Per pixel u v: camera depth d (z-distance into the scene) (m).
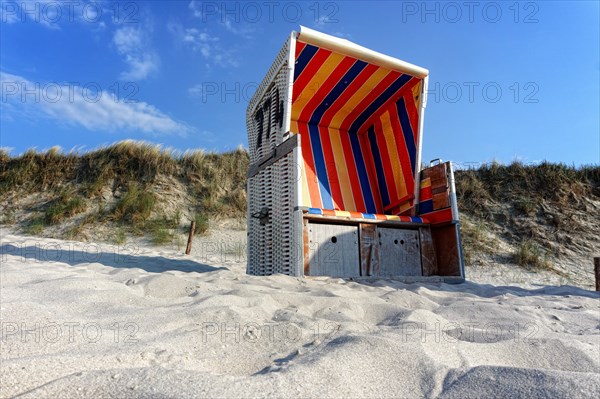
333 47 4.93
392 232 5.14
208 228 10.33
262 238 5.23
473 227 10.57
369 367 1.34
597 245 9.97
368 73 5.54
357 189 6.36
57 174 12.20
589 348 1.76
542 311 2.74
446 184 5.21
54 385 1.02
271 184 5.09
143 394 1.01
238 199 11.72
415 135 5.72
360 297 2.96
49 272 3.16
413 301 2.88
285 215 4.64
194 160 12.96
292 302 2.58
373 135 6.66
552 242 10.07
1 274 2.90
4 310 1.79
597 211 11.23
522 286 5.63
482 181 12.59
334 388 1.17
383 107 6.28
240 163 13.30
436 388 1.21
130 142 13.02
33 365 1.14
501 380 1.20
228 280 3.46
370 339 1.54
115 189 11.77
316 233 4.55
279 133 4.96
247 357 1.52
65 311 1.99
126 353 1.34
